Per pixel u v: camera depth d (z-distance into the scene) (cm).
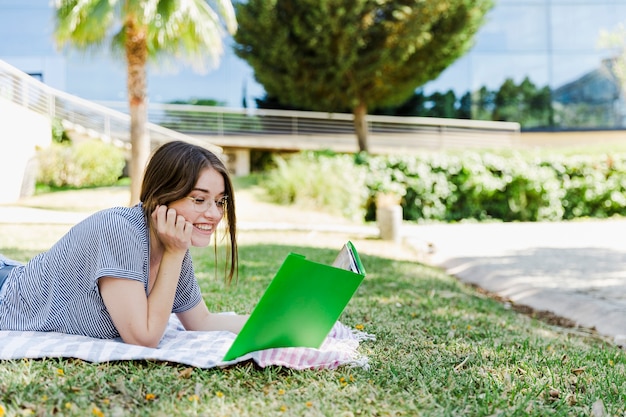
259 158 1878
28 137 1327
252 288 489
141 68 1085
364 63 1572
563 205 1531
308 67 1577
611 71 2061
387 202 1028
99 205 1209
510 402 226
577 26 2098
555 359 296
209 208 237
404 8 1509
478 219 1497
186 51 1127
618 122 2084
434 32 1595
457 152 1541
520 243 993
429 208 1466
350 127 1961
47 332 249
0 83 1308
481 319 419
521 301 562
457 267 769
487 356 298
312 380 232
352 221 1338
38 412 187
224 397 209
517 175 1488
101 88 1898
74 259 242
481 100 2092
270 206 1335
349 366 253
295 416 199
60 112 1519
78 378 213
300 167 1412
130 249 234
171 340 261
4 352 227
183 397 207
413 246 949
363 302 448
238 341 231
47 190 1359
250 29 1573
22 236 802
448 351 302
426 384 240
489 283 652
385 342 311
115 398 202
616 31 1850
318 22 1484
